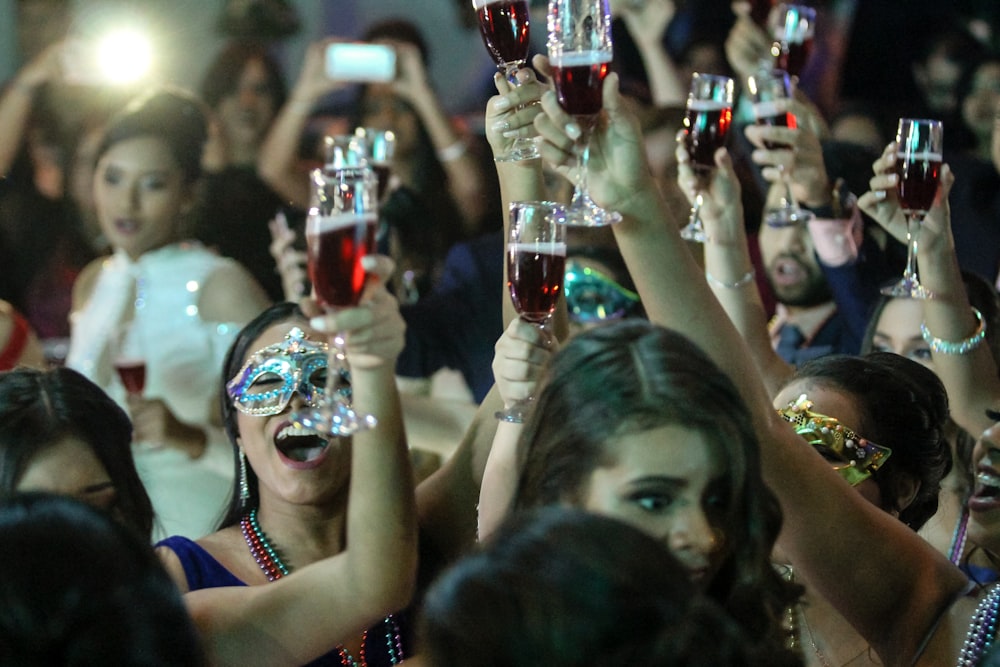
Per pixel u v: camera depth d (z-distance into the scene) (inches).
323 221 99.4
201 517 211.3
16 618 71.7
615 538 67.1
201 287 229.9
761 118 197.0
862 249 206.1
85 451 126.2
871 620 108.4
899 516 134.2
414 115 312.0
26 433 124.0
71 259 303.6
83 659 71.7
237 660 108.0
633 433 87.7
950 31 328.2
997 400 159.8
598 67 112.3
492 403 137.3
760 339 157.5
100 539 76.0
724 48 320.8
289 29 340.8
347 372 127.3
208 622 109.6
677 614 65.0
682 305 100.4
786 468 103.2
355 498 103.0
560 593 64.3
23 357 208.5
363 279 100.0
